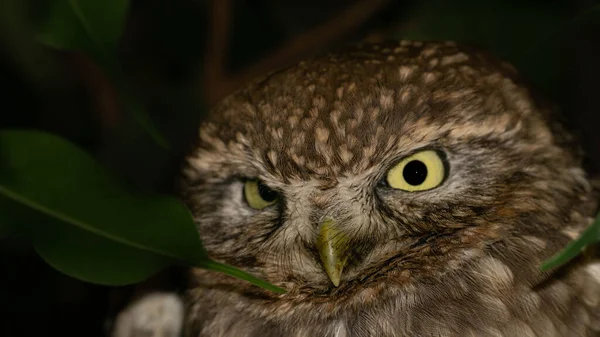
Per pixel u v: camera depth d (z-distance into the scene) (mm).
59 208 1222
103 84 1388
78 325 1390
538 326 1255
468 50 1293
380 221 1265
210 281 1283
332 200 1264
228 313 1279
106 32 1266
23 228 1222
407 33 1346
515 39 1343
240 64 1429
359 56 1285
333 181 1263
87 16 1265
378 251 1268
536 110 1272
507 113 1263
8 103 1410
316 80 1271
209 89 1357
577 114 1386
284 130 1264
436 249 1264
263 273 1276
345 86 1266
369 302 1267
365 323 1265
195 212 1282
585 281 1261
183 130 1410
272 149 1265
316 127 1262
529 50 1330
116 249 1227
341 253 1263
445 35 1344
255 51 1429
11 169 1218
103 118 1395
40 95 1409
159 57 1426
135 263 1229
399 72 1270
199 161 1279
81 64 1383
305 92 1268
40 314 1391
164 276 1298
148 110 1414
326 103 1264
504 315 1256
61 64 1392
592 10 1317
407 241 1266
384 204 1265
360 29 1388
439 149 1260
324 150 1261
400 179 1263
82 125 1416
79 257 1226
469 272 1261
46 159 1219
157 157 1398
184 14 1428
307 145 1262
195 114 1412
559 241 1260
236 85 1357
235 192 1278
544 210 1261
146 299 1296
